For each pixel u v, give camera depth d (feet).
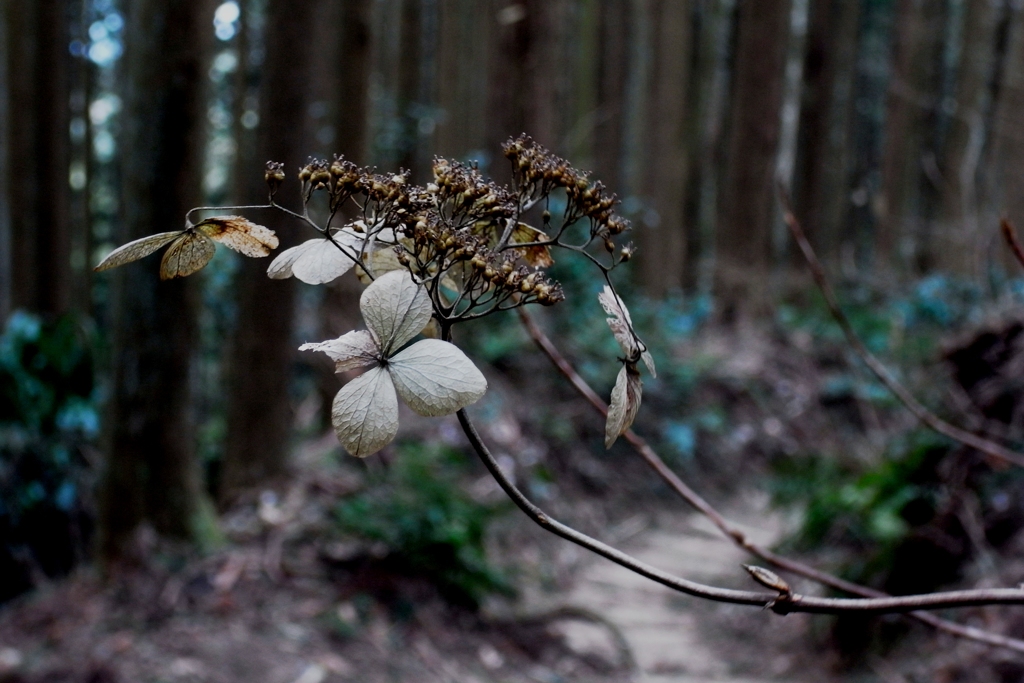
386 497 14.92
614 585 16.62
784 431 25.84
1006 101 36.27
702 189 45.27
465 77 40.19
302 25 14.11
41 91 19.51
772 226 36.35
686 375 27.17
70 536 14.10
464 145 40.22
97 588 12.20
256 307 14.93
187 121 11.74
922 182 42.63
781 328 32.14
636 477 22.52
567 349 23.40
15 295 19.47
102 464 12.72
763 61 34.12
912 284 33.50
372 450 1.89
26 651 10.69
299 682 10.61
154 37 11.50
